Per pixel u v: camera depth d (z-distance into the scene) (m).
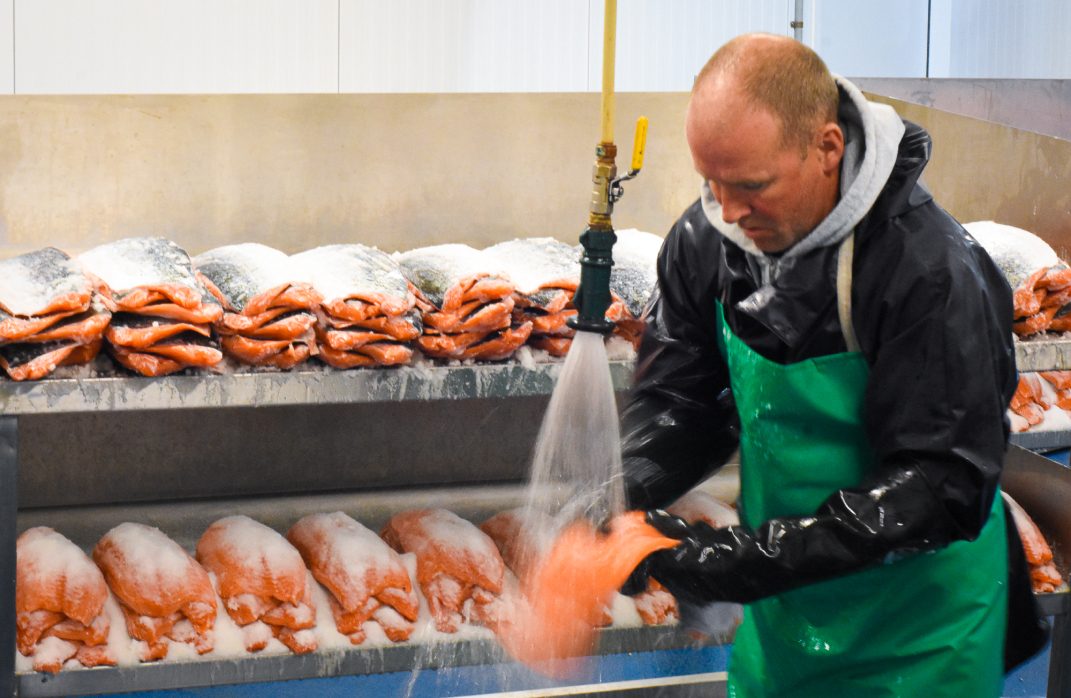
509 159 2.91
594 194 1.65
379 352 2.24
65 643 2.25
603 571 1.71
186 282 2.16
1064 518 2.79
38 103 2.59
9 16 4.48
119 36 4.61
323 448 2.96
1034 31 5.41
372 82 4.90
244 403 2.19
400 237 2.88
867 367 1.72
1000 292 1.71
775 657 2.05
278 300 2.19
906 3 5.34
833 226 1.64
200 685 2.29
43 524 2.70
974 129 3.04
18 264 2.17
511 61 5.01
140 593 2.27
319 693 2.94
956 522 1.65
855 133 1.64
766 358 1.82
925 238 1.62
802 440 1.83
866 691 1.94
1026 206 2.98
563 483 1.83
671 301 2.02
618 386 2.39
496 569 2.48
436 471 3.06
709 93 1.55
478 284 2.29
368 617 2.40
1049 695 2.76
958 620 1.87
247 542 2.42
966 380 1.60
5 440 2.09
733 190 1.58
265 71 4.78
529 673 2.60
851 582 1.90
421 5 4.88
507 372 2.33
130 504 2.81
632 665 3.09
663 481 1.97
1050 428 2.92
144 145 2.67
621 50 5.13
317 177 2.79
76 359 2.13
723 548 1.67
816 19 5.29
